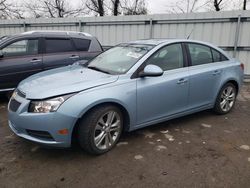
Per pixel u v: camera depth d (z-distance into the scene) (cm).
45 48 614
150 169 305
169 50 409
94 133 322
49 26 1094
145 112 371
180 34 897
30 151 346
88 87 318
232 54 848
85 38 687
